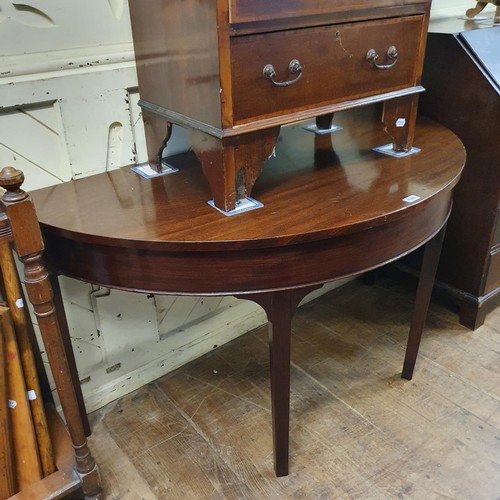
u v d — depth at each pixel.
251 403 1.35
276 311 0.91
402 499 1.08
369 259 0.91
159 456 1.20
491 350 1.50
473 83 1.31
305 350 1.53
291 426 1.26
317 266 0.87
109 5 1.04
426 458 1.17
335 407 1.32
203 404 1.35
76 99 1.06
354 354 1.51
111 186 1.03
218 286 0.86
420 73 1.08
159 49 0.93
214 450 1.21
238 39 0.79
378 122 1.38
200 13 0.79
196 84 0.86
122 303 1.28
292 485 1.12
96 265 0.88
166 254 0.83
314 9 0.85
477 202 1.42
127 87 1.12
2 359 0.89
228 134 0.83
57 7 0.98
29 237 0.78
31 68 0.99
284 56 0.85
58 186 1.04
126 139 1.16
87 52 1.05
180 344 1.47
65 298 1.18
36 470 0.98
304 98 0.91
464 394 1.35
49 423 1.12
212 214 0.89
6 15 0.93
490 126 1.32
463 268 1.52
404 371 1.39
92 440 1.25
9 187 0.75
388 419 1.28
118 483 1.14
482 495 1.08
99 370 1.32
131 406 1.35
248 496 1.10
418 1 0.99
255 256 0.83
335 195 0.94
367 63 0.97
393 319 1.66
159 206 0.93
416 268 1.68
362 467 1.15
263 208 0.90
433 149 1.15
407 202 0.90
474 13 1.57
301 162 1.11
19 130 1.01
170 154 1.22
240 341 1.59
